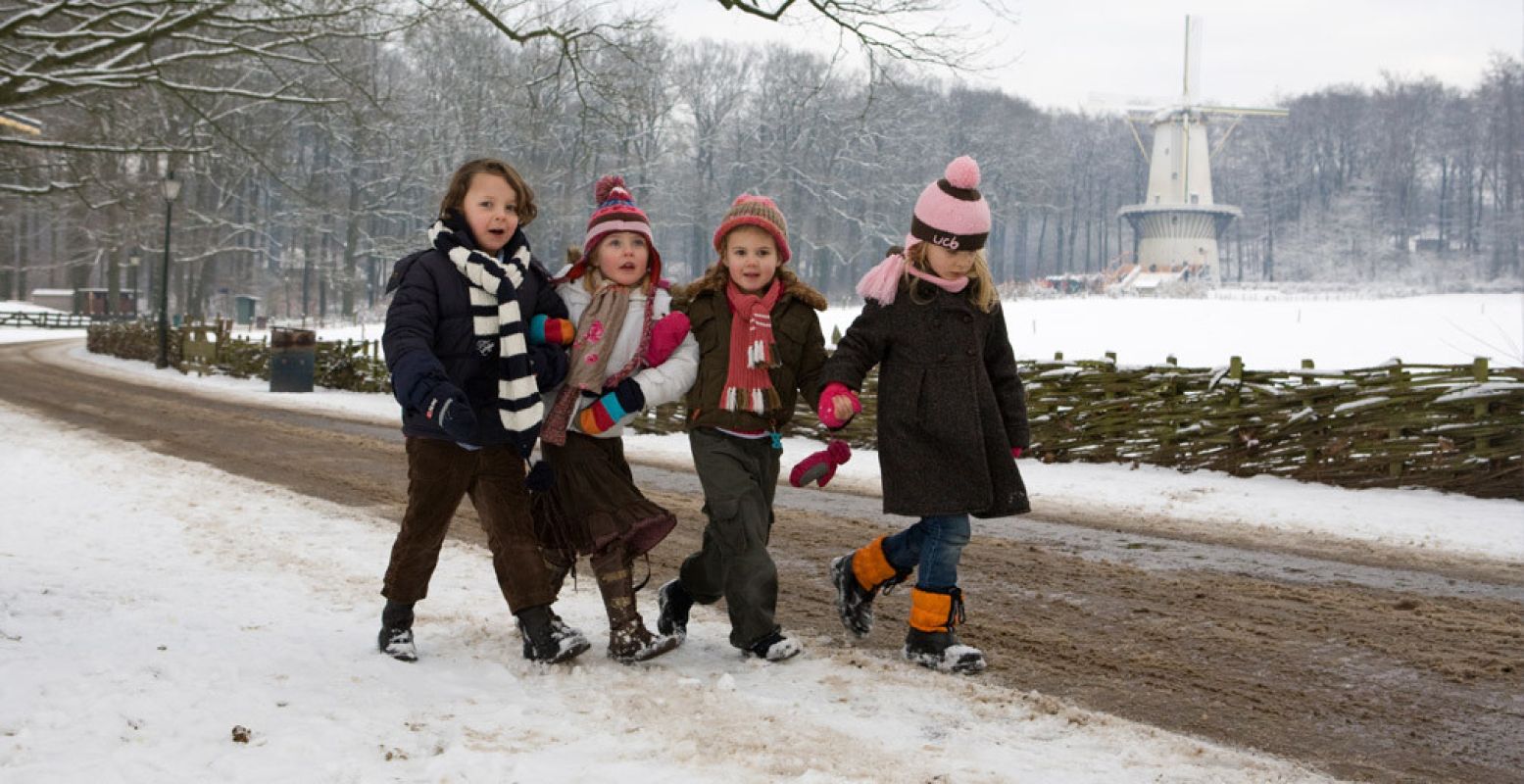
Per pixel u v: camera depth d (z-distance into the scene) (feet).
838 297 211.61
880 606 16.30
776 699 11.44
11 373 78.69
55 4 53.42
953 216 12.70
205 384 75.82
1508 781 9.94
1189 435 31.37
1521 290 293.64
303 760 9.27
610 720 10.57
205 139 117.60
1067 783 9.26
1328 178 383.04
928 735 10.45
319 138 216.13
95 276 272.72
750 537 12.82
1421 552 21.26
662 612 13.80
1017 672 12.98
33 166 83.56
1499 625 15.53
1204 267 282.97
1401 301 130.72
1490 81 362.33
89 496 25.82
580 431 12.64
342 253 247.09
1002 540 22.17
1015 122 326.65
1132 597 17.17
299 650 12.73
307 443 39.01
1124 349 94.94
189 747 9.54
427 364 11.40
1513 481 26.35
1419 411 27.58
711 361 12.89
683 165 279.49
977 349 13.02
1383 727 11.28
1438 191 398.83
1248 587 17.95
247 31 63.46
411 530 12.51
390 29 57.77
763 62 286.25
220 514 23.66
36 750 9.36
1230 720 11.41
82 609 14.51
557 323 12.44
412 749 9.66
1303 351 89.76
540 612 12.51
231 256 253.24
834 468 12.84
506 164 12.64
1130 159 394.32
